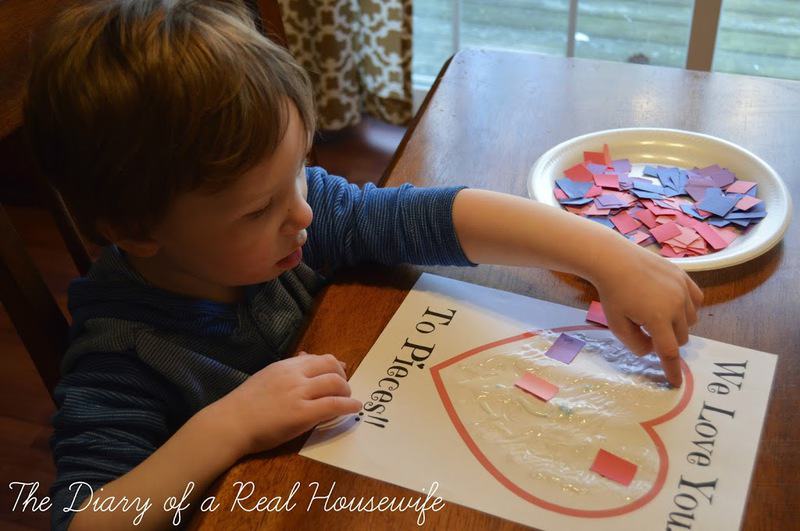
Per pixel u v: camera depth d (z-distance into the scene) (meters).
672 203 0.80
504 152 0.89
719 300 0.68
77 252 0.89
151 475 0.57
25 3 0.69
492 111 0.97
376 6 2.00
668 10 2.02
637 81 1.01
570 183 0.83
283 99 0.60
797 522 0.50
